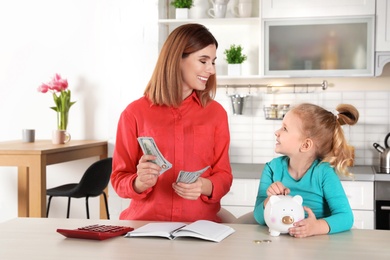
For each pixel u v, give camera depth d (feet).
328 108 12.92
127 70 12.69
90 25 13.98
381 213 11.02
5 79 14.39
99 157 14.05
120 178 6.68
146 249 4.86
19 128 14.43
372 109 12.78
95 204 14.29
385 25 11.64
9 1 14.29
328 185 6.19
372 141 12.80
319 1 11.80
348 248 4.91
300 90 13.03
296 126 6.40
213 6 12.64
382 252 4.77
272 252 4.76
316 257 4.60
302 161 6.52
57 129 13.60
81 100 14.11
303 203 6.34
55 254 4.70
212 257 4.59
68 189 12.55
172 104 6.72
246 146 13.28
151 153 5.87
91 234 5.19
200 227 5.42
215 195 6.57
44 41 14.20
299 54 11.96
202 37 6.61
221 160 6.98
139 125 6.82
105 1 13.87
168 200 6.67
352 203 11.10
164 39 13.16
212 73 6.71
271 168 6.72
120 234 5.42
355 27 11.73
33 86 14.30
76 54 14.08
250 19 12.28
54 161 11.37
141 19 12.55
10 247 4.94
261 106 13.19
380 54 11.69
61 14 14.10
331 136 6.47
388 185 11.16
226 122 7.08
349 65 11.80
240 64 12.48
